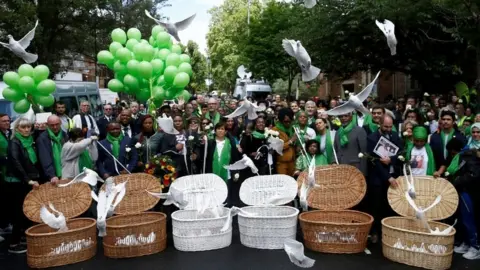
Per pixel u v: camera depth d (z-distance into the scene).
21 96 8.44
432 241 5.82
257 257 6.39
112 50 9.96
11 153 6.62
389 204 6.73
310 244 6.59
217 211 7.07
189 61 10.26
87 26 21.61
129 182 7.12
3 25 17.72
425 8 15.02
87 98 15.88
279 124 8.37
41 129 7.75
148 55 9.67
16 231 6.77
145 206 7.14
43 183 7.03
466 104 12.93
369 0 16.22
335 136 7.52
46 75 8.39
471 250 6.34
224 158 8.05
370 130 8.07
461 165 6.49
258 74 28.34
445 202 6.40
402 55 19.02
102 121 10.51
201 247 6.66
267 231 6.67
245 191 7.47
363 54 19.20
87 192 6.97
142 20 24.02
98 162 7.63
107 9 22.39
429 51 17.77
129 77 9.74
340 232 6.40
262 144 8.18
